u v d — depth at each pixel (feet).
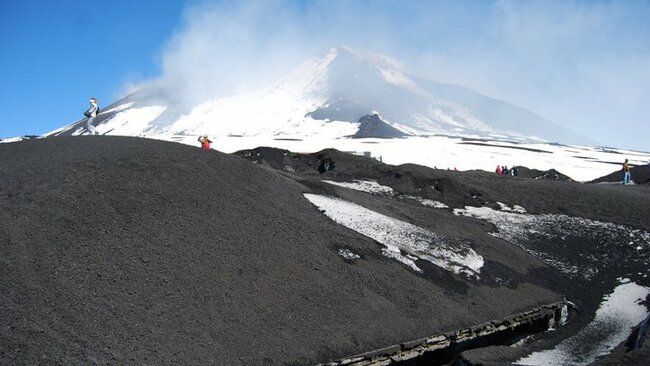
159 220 53.98
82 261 44.83
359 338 51.39
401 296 60.80
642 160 300.81
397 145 329.72
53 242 45.75
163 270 47.91
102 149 65.10
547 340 66.44
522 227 105.91
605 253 95.86
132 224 51.75
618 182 171.32
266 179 74.64
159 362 39.17
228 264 52.60
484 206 116.98
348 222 74.43
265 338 46.26
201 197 61.16
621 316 72.95
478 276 74.64
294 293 53.21
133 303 43.09
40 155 62.28
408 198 118.32
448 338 57.31
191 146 73.41
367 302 56.85
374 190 121.39
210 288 48.49
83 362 36.09
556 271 88.69
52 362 35.04
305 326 49.73
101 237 48.39
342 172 134.31
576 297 80.79
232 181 68.44
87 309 40.52
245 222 60.70
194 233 54.60
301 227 65.41
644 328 58.34
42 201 50.65
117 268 45.73
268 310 49.55
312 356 46.80
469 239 87.61
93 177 56.85
